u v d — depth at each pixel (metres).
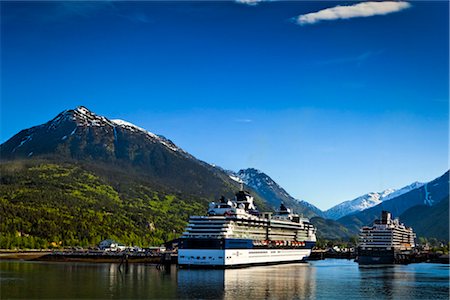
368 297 179.25
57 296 170.25
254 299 169.12
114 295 173.38
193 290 185.62
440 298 179.38
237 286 198.00
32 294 173.62
